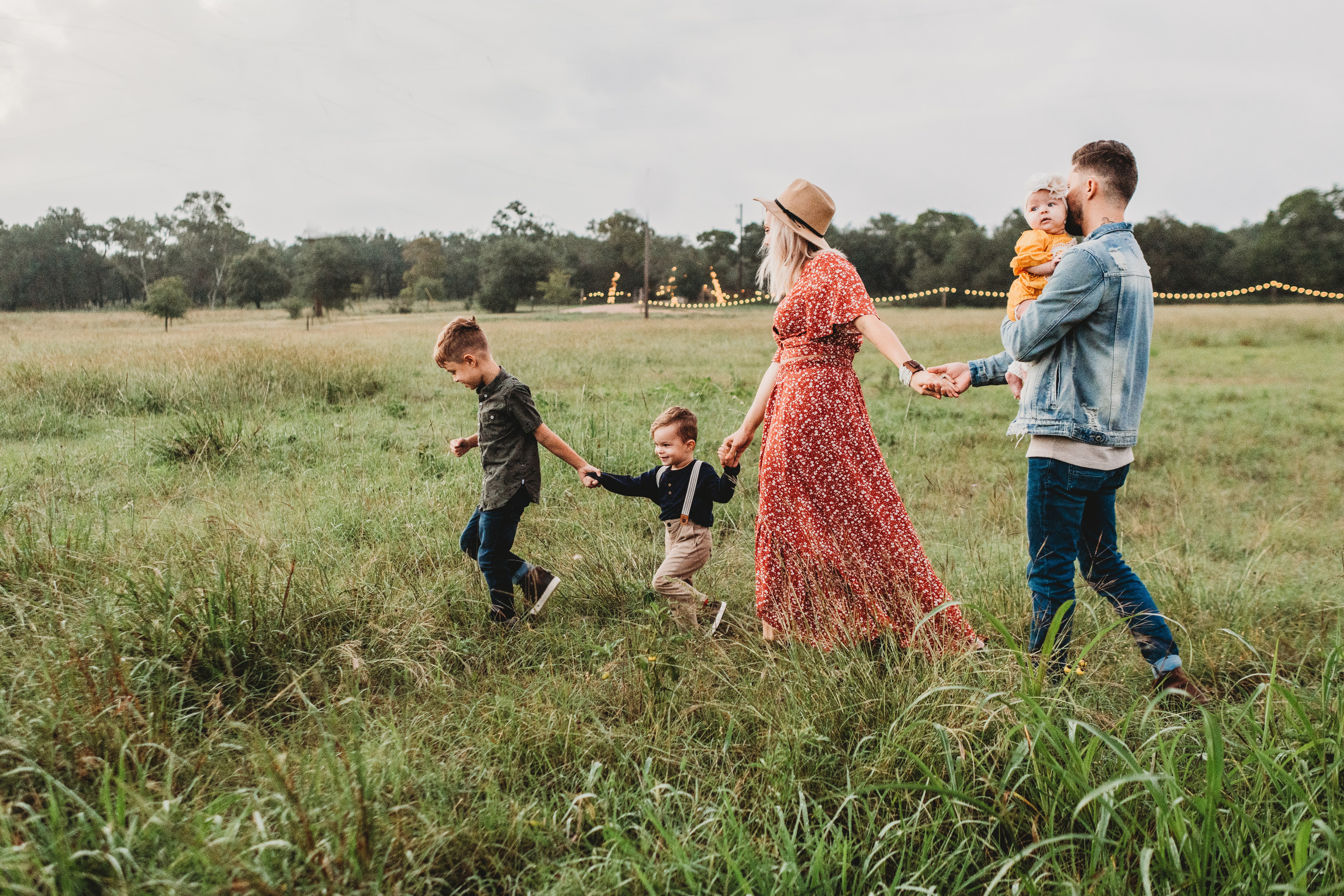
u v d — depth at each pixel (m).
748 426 3.17
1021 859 1.69
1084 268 2.55
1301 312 41.72
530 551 3.85
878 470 2.90
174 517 4.13
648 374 13.34
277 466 5.66
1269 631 3.13
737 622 3.22
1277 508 5.57
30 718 2.07
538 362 14.75
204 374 8.99
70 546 3.29
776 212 2.97
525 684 2.64
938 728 2.01
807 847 1.79
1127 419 2.62
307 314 63.16
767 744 2.18
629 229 94.06
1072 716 2.22
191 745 2.21
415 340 20.33
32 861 1.54
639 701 2.47
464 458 5.59
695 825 1.89
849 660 2.59
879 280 94.44
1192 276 75.69
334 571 3.35
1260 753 1.87
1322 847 1.73
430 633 2.92
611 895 1.66
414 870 1.69
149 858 1.67
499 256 72.88
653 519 4.49
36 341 18.12
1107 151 2.72
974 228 97.25
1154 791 1.72
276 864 1.65
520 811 1.92
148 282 102.12
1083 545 2.88
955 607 2.78
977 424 8.66
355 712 2.27
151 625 2.57
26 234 99.75
